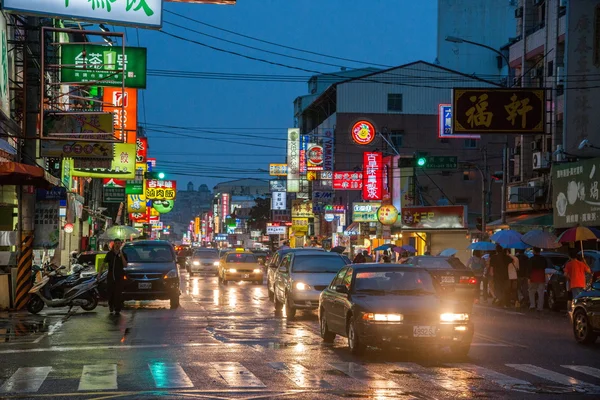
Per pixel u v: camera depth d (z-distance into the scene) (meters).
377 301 18.12
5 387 13.80
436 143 98.31
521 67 60.06
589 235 30.92
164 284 32.84
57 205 33.75
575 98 43.41
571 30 43.47
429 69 99.06
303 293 27.44
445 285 33.00
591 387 14.25
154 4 30.34
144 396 12.94
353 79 100.00
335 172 82.25
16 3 28.75
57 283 30.78
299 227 109.81
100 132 35.53
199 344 20.30
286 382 14.44
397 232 77.31
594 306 20.55
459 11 100.00
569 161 45.53
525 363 17.33
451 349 18.28
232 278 56.28
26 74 31.02
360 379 14.83
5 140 33.56
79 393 13.20
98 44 34.81
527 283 36.03
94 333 23.03
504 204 52.75
